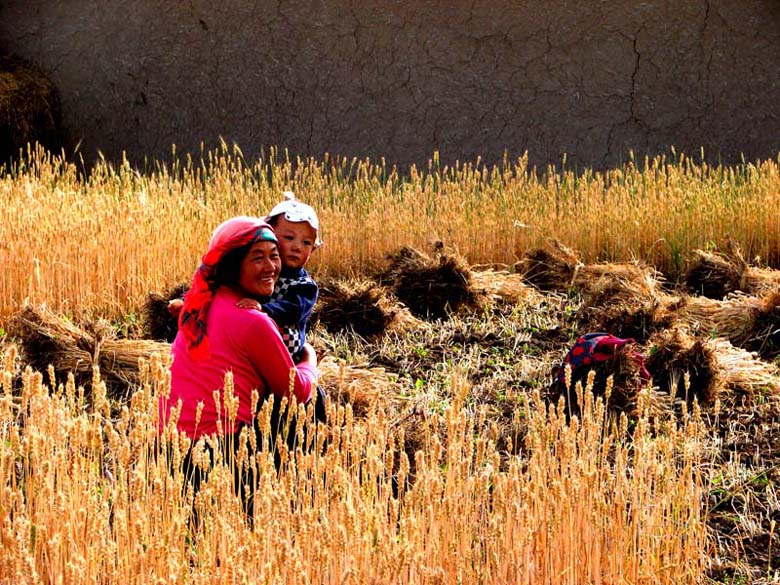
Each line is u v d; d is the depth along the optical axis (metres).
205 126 19.28
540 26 18.19
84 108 19.72
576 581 4.86
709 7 17.81
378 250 11.24
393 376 8.16
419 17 18.50
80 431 4.43
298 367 5.84
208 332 5.59
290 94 18.92
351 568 4.25
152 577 4.07
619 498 4.95
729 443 6.96
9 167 18.67
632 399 7.33
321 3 18.78
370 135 18.67
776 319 8.91
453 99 18.44
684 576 5.10
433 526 4.60
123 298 9.97
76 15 19.67
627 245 11.50
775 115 17.77
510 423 7.19
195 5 19.22
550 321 9.49
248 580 4.05
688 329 9.05
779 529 5.93
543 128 18.22
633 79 18.00
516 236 11.58
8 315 9.38
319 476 4.64
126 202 10.98
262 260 5.59
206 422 5.55
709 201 11.69
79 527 4.40
